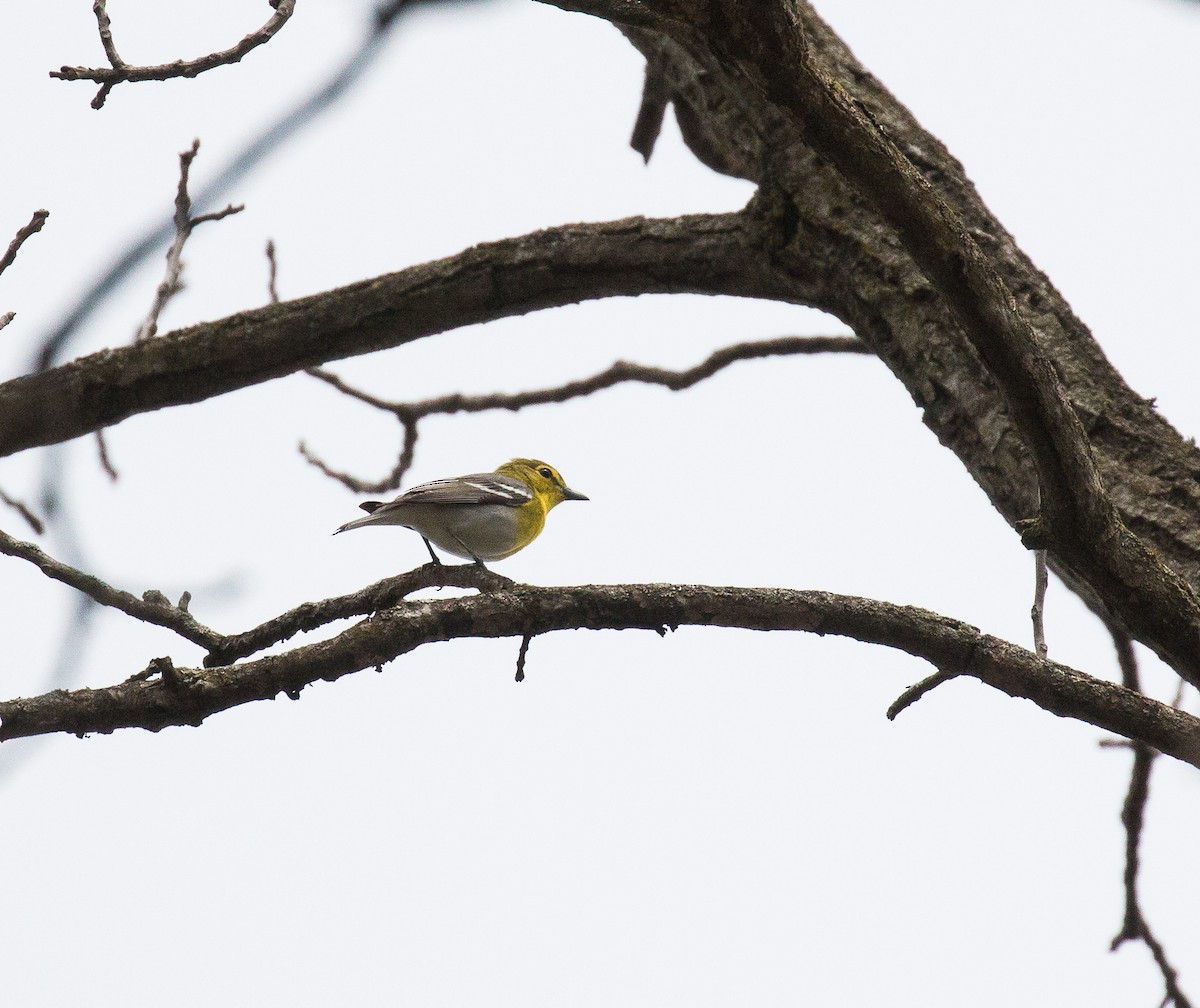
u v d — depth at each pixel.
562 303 11.36
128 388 11.40
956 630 8.36
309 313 11.48
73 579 8.84
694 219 11.05
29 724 7.68
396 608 8.17
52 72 7.20
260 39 7.59
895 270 10.21
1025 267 10.40
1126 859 11.11
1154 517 9.32
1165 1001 10.94
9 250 8.20
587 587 8.28
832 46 11.38
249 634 8.84
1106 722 8.24
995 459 9.61
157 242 6.92
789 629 8.37
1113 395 9.87
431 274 11.39
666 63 11.91
